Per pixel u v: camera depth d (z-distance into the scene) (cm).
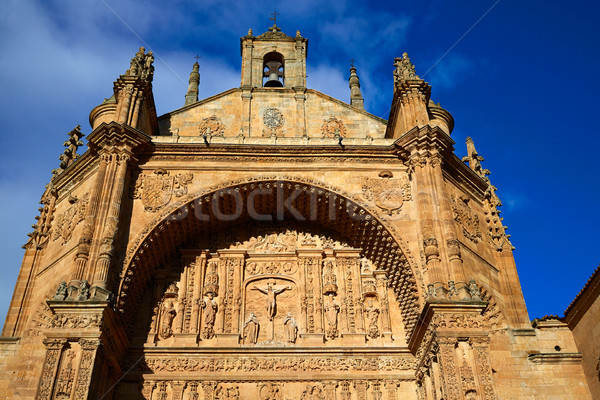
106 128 3133
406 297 3083
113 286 2809
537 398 2881
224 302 3198
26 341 2909
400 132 3462
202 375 2972
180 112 3734
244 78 4003
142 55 3581
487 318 3042
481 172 3622
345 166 3294
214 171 3256
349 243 3409
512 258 3309
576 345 3053
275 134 3500
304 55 4147
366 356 3053
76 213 3095
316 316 3167
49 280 3025
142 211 3092
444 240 2895
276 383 2978
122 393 2909
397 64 3631
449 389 2447
